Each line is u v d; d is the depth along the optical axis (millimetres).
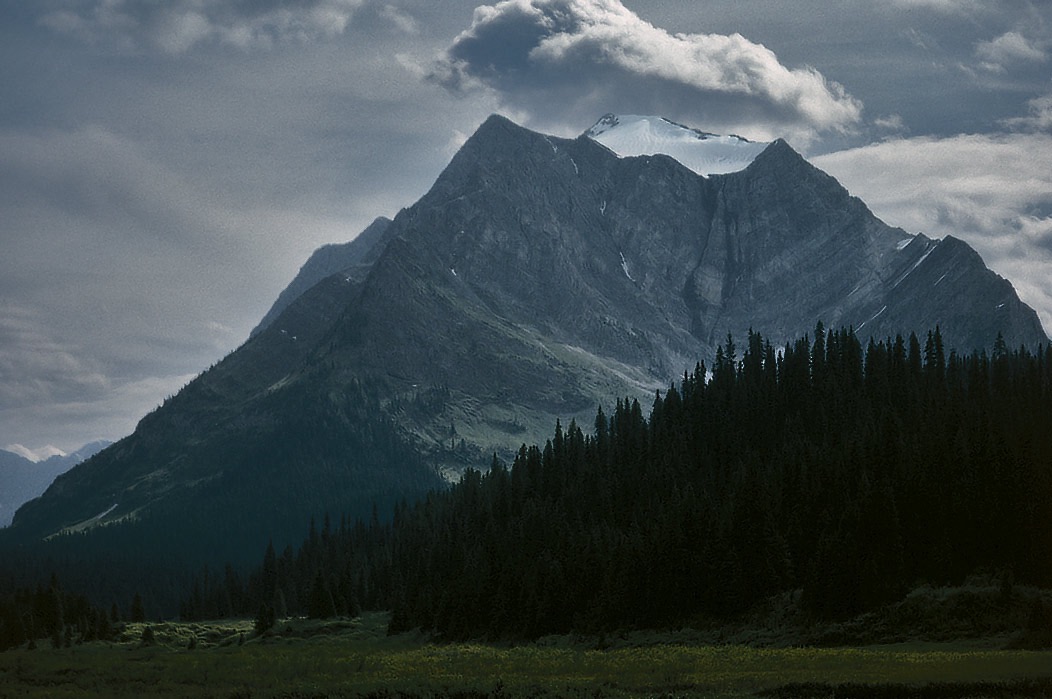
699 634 162500
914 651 128500
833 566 152375
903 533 157250
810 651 131625
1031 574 146000
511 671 132000
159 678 140875
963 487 159000
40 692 130375
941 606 140750
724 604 165500
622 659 138000
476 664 141875
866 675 106562
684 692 107188
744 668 120125
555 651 162000
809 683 104250
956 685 99188
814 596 153500
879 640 139375
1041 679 99375
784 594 162250
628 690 110750
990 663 109000
